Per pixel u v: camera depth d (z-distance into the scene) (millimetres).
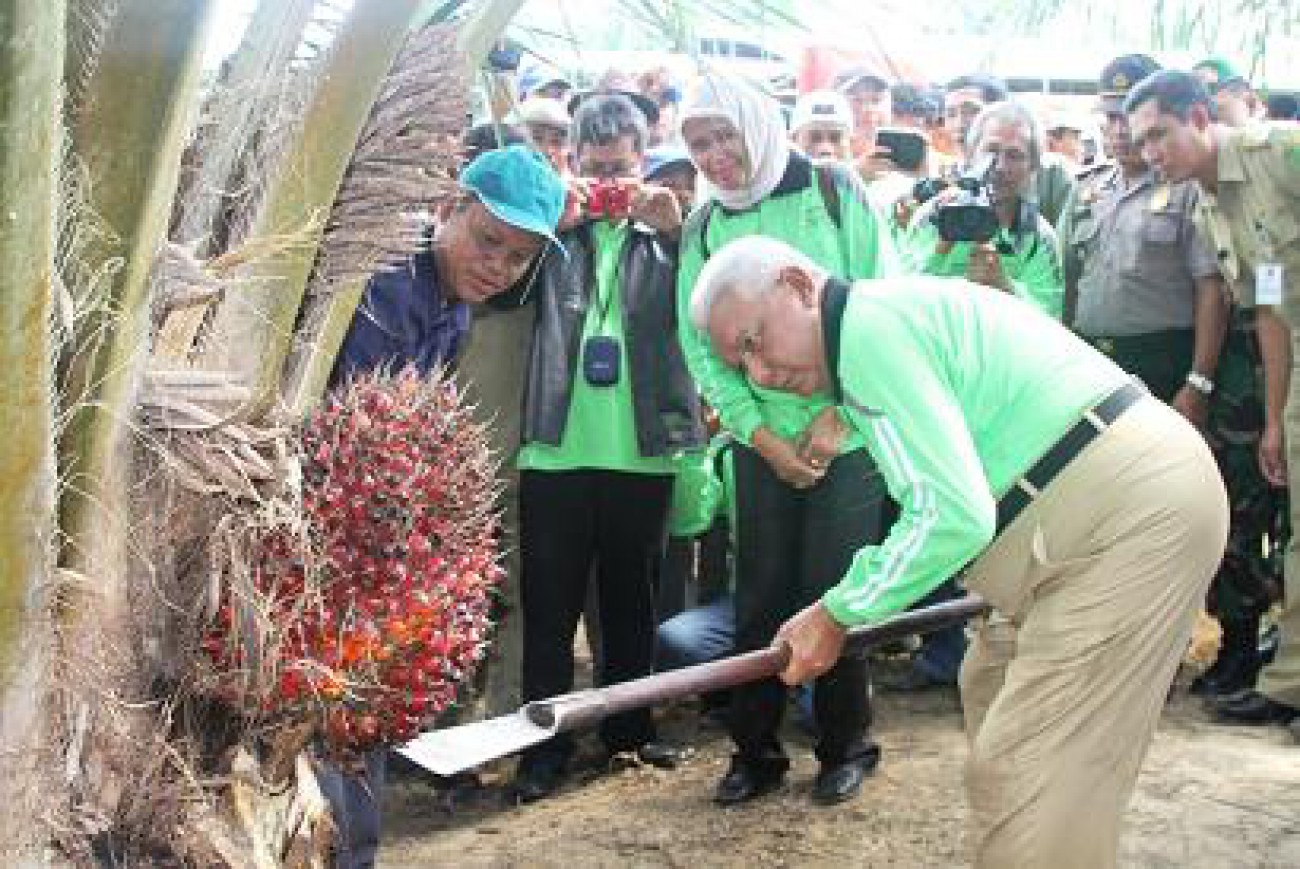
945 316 2566
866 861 3637
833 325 2549
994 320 2592
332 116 1419
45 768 1287
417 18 1478
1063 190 5277
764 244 2639
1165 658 2525
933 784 4078
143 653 1388
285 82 1473
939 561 2424
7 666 1211
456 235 2475
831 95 4852
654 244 4074
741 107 3623
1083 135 7156
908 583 2455
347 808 2414
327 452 1465
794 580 3809
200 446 1375
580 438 3979
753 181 3705
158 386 1356
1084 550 2523
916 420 2445
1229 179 4203
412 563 1475
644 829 3875
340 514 1446
